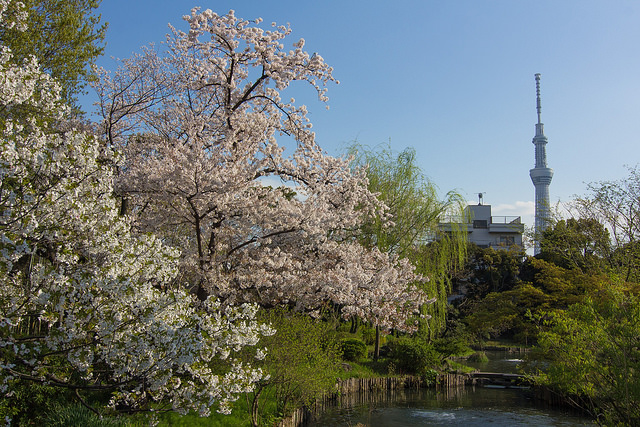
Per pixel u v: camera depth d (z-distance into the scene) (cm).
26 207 585
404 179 2177
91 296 617
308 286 1187
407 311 1471
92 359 637
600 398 918
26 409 762
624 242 2083
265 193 1181
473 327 2347
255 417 1066
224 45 1116
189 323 682
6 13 1017
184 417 962
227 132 1090
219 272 1112
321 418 1462
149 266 682
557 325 1070
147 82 1330
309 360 1276
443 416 1569
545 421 1511
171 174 977
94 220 654
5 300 609
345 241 1443
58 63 1312
